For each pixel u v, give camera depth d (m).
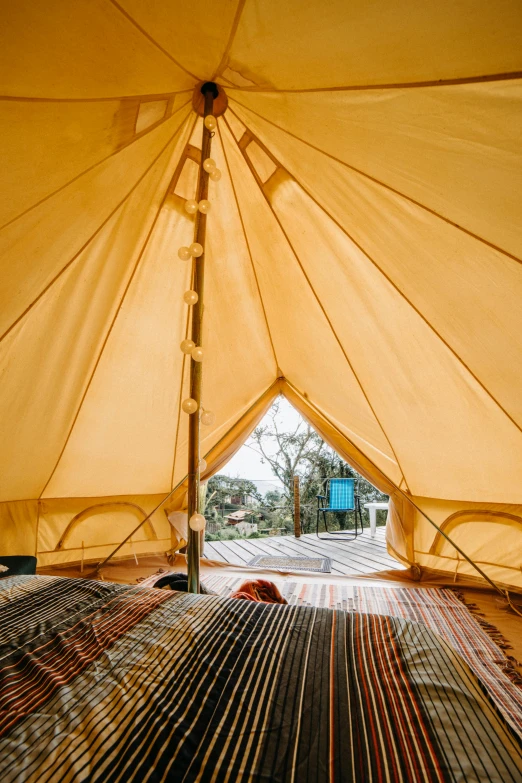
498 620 2.66
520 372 2.43
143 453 3.72
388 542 3.84
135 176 2.30
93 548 3.79
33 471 3.33
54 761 0.65
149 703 0.80
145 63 1.65
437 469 3.32
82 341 2.86
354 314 2.91
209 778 0.62
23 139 1.74
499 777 0.63
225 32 1.51
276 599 2.32
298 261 2.88
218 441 4.05
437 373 2.80
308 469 7.91
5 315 2.42
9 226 2.07
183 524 4.05
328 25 1.42
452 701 0.82
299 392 4.04
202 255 2.11
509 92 1.48
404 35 1.41
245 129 2.27
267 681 0.89
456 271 2.25
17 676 0.91
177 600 1.37
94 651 1.01
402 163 1.94
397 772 0.64
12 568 2.93
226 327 3.48
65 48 1.46
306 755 0.67
